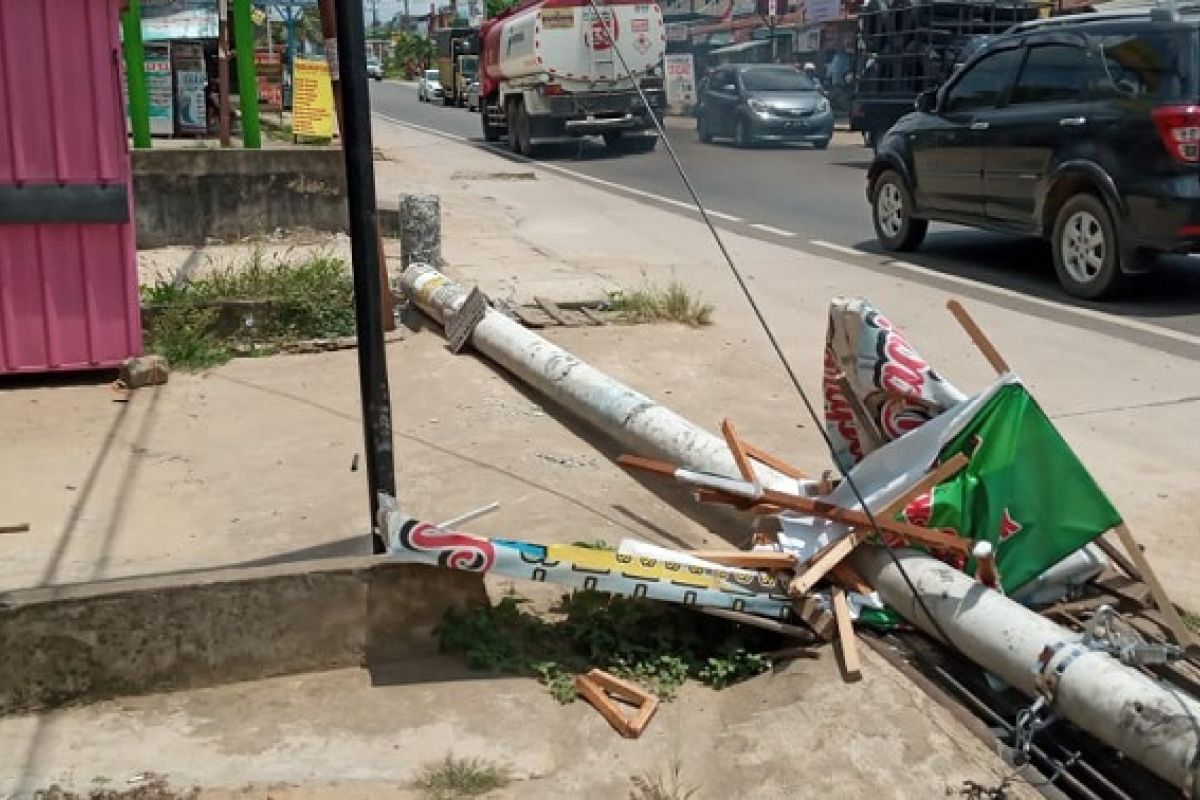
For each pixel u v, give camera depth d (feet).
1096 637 11.64
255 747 11.59
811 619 13.07
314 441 19.84
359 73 13.12
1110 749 11.16
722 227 46.09
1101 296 30.71
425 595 13.12
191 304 25.43
